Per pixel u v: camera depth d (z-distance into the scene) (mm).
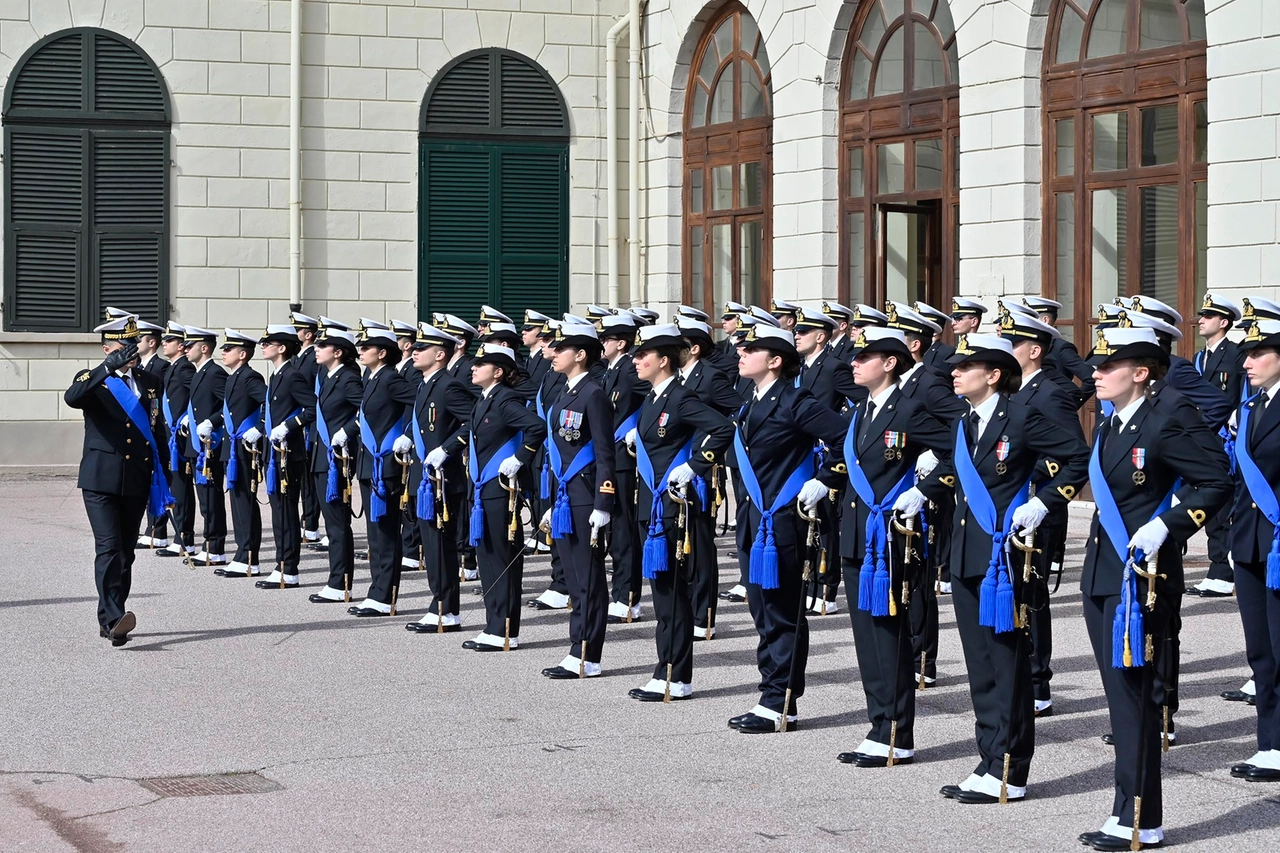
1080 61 20172
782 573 10555
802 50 23969
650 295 27625
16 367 26250
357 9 27266
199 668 12625
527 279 28156
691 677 11828
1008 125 20781
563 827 8547
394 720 10938
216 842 8305
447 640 13898
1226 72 18281
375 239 27484
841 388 14828
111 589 13492
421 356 14461
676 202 27172
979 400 9242
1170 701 9469
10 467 26219
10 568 17531
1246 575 9812
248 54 26875
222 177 26828
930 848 8188
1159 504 8320
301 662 12891
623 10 28328
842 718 11047
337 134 27250
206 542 18547
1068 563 17344
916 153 22641
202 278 26797
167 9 26531
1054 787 9336
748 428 10594
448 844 8258
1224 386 15211
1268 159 17906
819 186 23734
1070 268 20453
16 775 9562
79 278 26516
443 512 14109
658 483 11727
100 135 26469
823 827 8547
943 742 10383
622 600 14953
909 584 9695
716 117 26469
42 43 26188
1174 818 8695
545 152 28156
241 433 17469
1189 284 19109
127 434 13500
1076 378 15516
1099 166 20094
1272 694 9562
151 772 9633
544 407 16484
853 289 23703
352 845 8250
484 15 27750
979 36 21109
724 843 8266
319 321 17938
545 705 11430
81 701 11453
